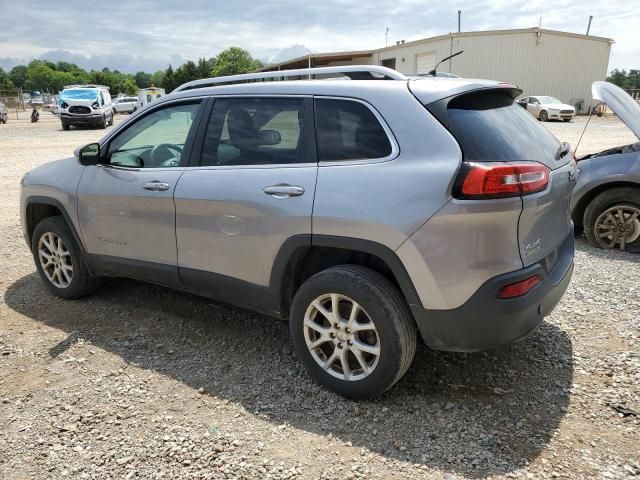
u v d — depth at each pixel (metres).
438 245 2.66
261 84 3.42
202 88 3.69
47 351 3.70
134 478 2.51
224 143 3.48
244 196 3.24
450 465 2.57
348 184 2.89
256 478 2.51
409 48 35.75
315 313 3.16
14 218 7.62
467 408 3.01
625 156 5.71
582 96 35.06
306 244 3.03
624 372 3.33
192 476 2.52
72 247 4.39
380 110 2.91
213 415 2.98
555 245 3.11
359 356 3.00
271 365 3.52
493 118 2.95
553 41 32.91
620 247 5.82
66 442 2.76
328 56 38.69
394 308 2.85
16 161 13.91
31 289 4.86
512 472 2.51
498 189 2.56
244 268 3.36
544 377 3.31
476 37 32.31
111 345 3.79
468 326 2.72
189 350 3.72
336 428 2.86
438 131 2.74
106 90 30.38
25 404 3.08
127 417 2.96
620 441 2.71
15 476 2.52
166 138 3.79
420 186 2.69
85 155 4.06
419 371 3.41
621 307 4.28
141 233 3.86
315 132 3.11
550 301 2.98
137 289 4.81
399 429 2.84
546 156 3.09
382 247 2.79
